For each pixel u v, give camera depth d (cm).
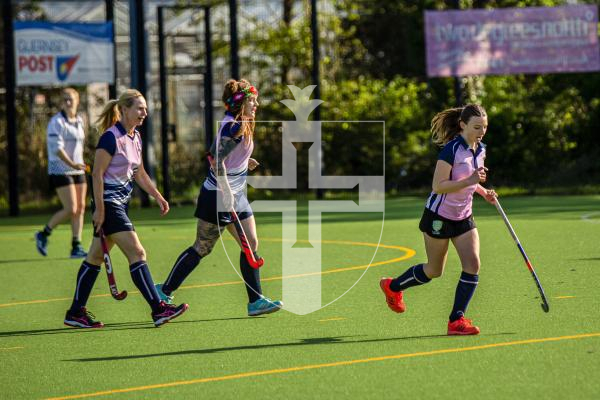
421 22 10869
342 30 10269
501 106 9019
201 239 3066
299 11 10331
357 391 2156
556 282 3519
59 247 5250
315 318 3025
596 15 8075
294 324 2941
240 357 2522
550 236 4950
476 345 2553
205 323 3006
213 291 3609
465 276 2698
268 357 2509
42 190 8731
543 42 8094
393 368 2344
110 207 2884
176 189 8438
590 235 4953
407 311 3077
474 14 8075
